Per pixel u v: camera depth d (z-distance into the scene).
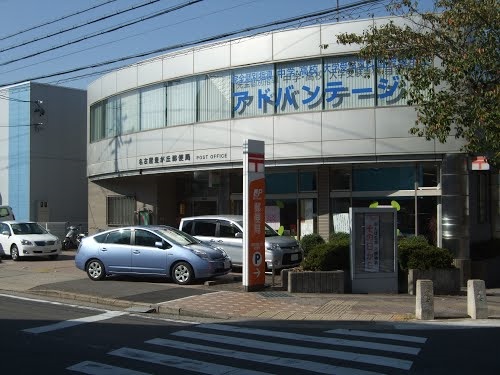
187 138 21.62
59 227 28.88
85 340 9.28
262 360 8.02
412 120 18.25
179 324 10.88
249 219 14.42
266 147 19.83
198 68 21.41
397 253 15.36
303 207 20.91
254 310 12.13
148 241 15.95
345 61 18.98
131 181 26.30
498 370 7.56
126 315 11.80
